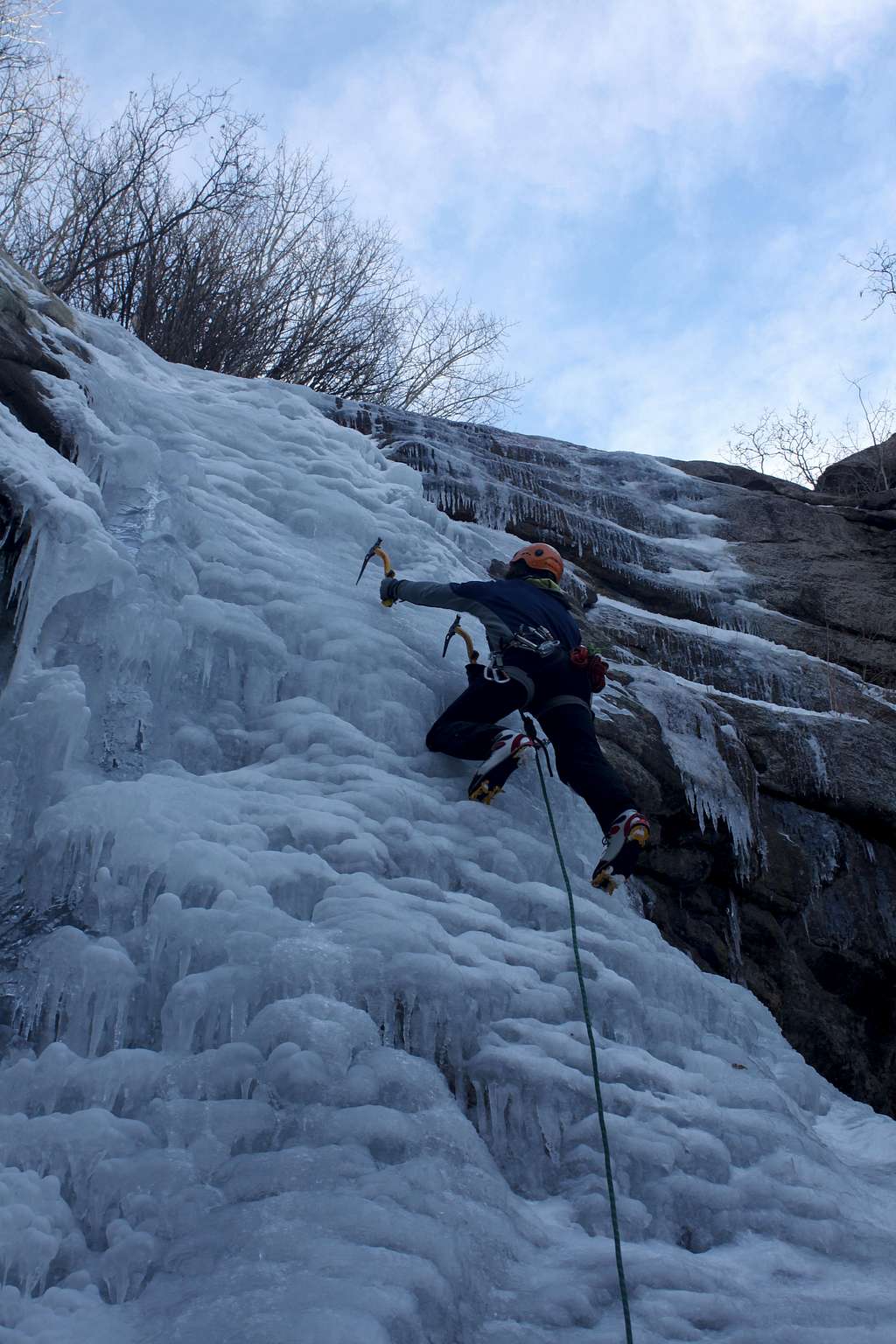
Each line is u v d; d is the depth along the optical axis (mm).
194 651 4246
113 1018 2863
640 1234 2734
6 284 5344
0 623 3641
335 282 14289
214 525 4957
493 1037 3131
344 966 2969
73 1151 2430
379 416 7992
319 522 5633
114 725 3836
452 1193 2500
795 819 6605
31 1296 2189
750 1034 4355
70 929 2984
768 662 7555
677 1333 2270
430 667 4840
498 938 3549
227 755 4043
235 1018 2832
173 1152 2465
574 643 4555
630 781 5508
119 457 4777
